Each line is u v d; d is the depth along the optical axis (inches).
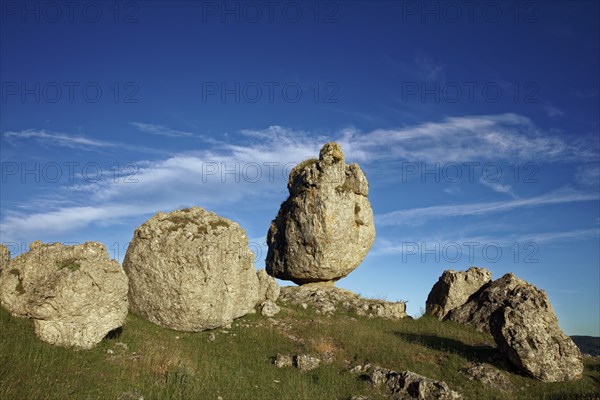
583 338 2239.2
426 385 800.3
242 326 1107.3
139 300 1035.3
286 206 1637.6
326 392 802.2
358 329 1175.0
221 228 1085.8
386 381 848.3
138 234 1066.1
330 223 1472.7
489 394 843.4
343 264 1507.1
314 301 1392.7
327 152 1569.9
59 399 607.8
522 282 1389.0
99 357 761.6
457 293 1461.6
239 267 1103.0
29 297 788.0
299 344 1034.1
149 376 733.3
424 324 1364.4
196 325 1011.9
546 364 925.2
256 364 904.3
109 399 644.1
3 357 668.1
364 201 1584.6
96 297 799.1
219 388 757.3
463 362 984.3
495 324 1004.6
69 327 774.5
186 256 996.6
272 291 1311.5
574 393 863.1
